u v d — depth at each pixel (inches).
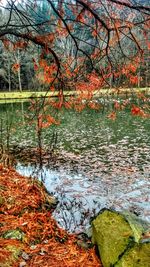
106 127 1101.1
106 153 715.4
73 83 258.8
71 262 237.8
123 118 1325.0
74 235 298.4
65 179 527.2
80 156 693.3
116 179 526.9
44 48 243.1
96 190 471.8
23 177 431.8
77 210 385.4
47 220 313.1
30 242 263.1
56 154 715.4
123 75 227.5
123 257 219.9
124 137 901.2
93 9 190.7
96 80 247.4
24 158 679.1
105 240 239.6
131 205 414.6
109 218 257.6
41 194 385.1
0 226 280.2
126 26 184.4
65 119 1352.1
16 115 1391.5
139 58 209.9
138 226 260.4
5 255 231.9
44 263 233.3
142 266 212.7
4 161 505.7
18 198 348.8
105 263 230.2
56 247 260.8
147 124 1143.6
